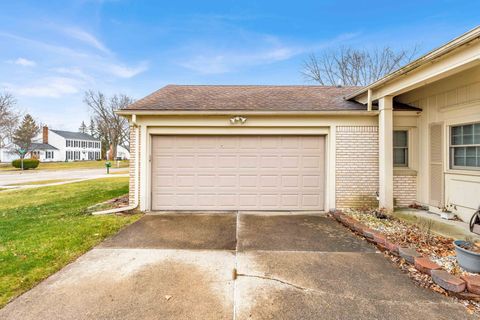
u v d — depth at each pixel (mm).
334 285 3049
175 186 6914
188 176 6902
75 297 2777
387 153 6164
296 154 6898
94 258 3766
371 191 6688
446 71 4348
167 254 3934
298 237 4746
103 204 7672
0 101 33562
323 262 3672
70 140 55281
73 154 56250
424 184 6445
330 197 6727
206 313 2531
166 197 6910
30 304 2646
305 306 2650
